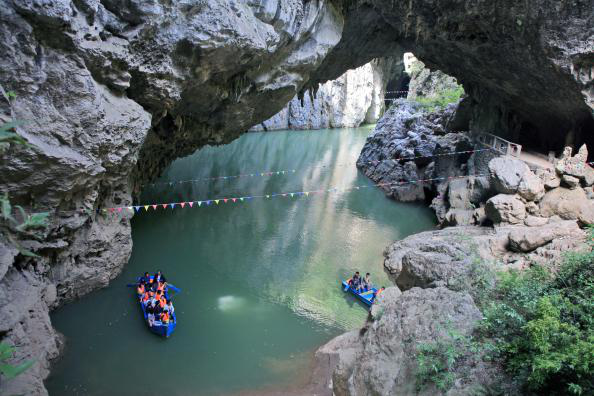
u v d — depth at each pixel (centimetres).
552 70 1502
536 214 1518
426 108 3428
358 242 1897
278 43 1630
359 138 4712
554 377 799
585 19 1315
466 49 1806
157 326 1164
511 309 925
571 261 1024
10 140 793
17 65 977
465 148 2253
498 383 811
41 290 1082
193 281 1488
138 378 1021
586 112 1602
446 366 822
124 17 1185
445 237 1590
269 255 1738
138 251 1666
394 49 2316
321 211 2280
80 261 1279
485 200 1861
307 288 1495
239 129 2033
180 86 1416
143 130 1291
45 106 1028
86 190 1183
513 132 2164
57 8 973
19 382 845
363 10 1928
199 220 2050
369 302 1395
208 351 1132
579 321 887
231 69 1534
